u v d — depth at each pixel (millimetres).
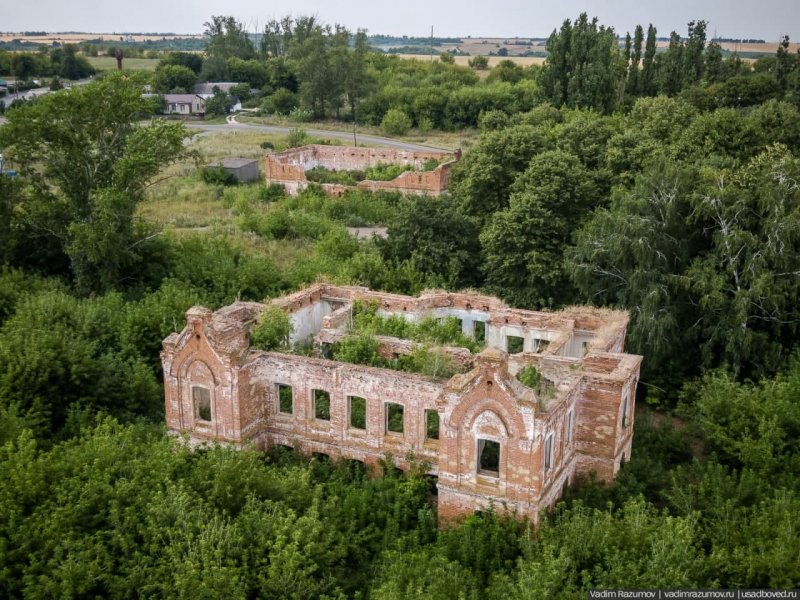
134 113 57656
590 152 65062
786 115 66312
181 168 101875
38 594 23469
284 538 25969
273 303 41500
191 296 49500
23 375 37594
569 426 32500
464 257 58812
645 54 114875
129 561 25359
